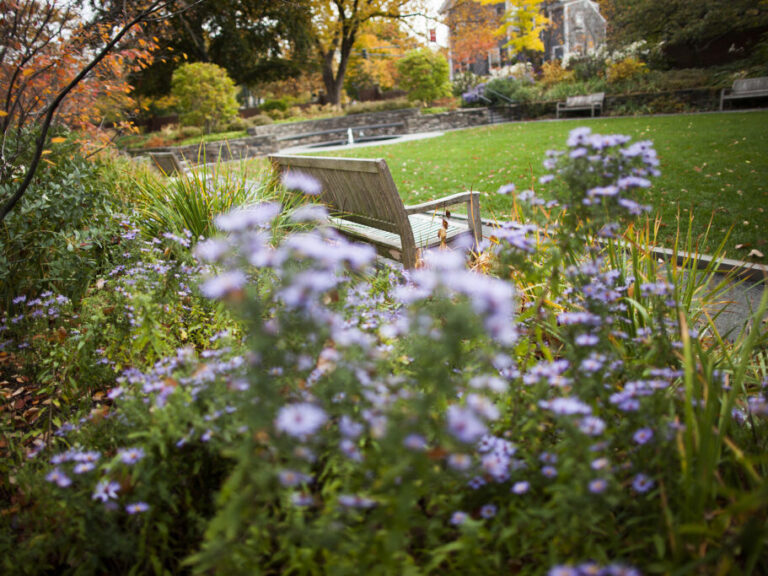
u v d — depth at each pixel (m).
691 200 5.38
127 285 2.52
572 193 1.77
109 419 1.85
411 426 1.18
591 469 1.24
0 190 2.99
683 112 15.22
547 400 1.68
